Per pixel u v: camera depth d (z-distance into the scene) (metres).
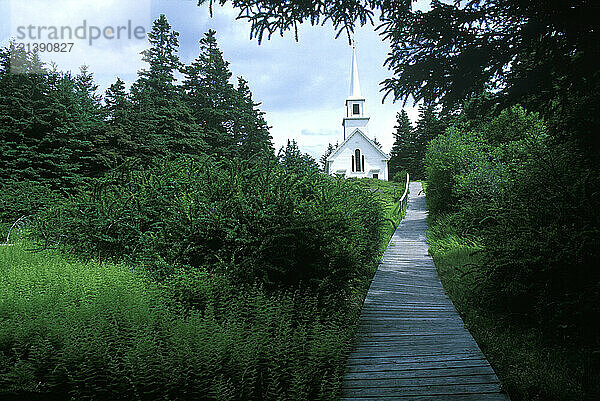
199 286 4.82
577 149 5.14
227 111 41.78
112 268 5.71
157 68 36.78
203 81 41.78
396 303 6.84
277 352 3.64
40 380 3.07
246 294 4.92
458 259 9.63
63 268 5.67
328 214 6.01
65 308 3.97
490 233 6.18
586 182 4.94
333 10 4.45
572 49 3.57
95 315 3.73
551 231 4.92
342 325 5.19
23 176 23.50
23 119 24.25
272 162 6.75
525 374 3.96
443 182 16.80
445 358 4.52
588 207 4.80
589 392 3.58
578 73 3.67
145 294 4.56
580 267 4.61
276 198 5.91
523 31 3.62
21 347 3.36
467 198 12.90
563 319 4.59
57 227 7.66
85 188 7.91
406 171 54.38
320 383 3.73
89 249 7.05
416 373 4.17
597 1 3.18
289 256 5.65
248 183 6.34
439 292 7.52
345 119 47.97
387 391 3.81
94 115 29.64
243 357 3.46
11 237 11.70
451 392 3.75
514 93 4.02
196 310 4.41
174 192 7.43
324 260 5.84
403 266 9.96
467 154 15.68
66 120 26.05
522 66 3.96
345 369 4.25
